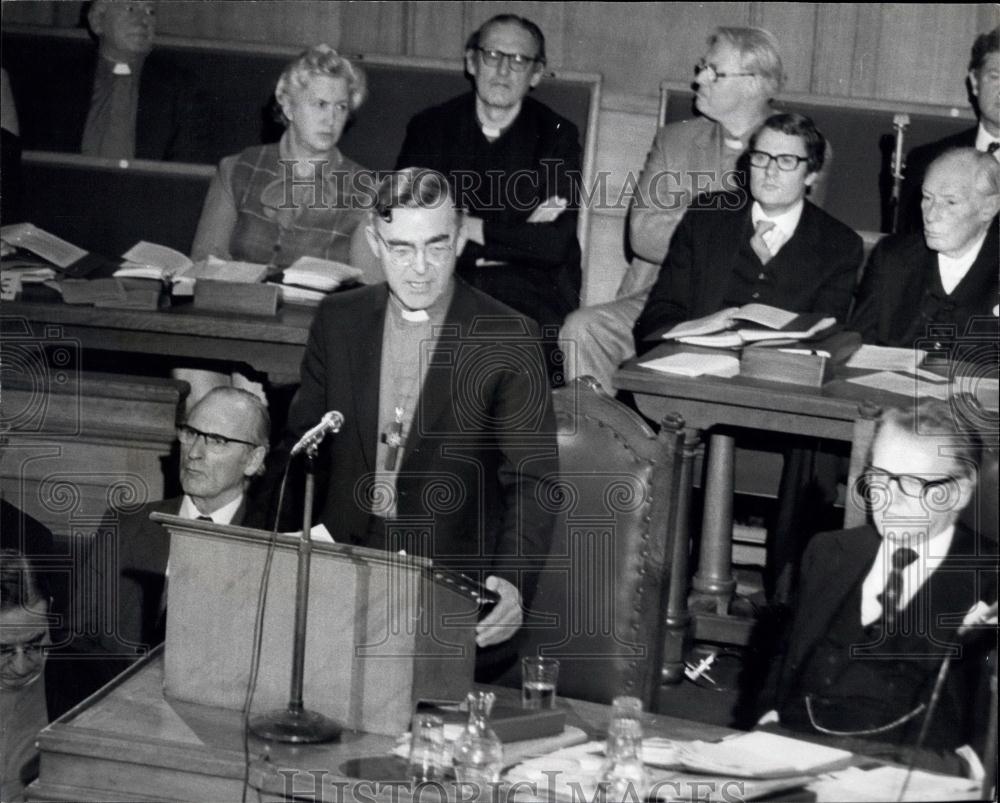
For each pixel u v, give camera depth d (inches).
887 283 160.2
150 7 166.7
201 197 168.1
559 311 162.9
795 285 161.5
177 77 167.6
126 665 144.1
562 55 165.3
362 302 148.7
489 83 163.2
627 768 88.1
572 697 118.0
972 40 158.6
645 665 117.1
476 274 161.9
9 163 168.6
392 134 165.9
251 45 166.4
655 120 164.4
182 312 156.2
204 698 96.6
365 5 165.6
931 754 105.6
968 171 155.9
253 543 94.8
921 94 160.6
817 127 161.5
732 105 162.6
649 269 166.1
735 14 162.2
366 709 93.7
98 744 90.4
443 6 164.7
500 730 92.3
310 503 92.3
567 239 164.1
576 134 164.7
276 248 166.4
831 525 156.4
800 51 161.9
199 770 89.0
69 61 167.9
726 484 153.5
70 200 169.0
